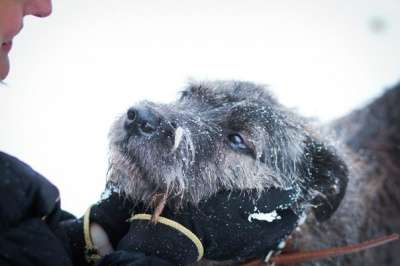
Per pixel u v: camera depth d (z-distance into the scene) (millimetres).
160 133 906
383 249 1196
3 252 752
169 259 843
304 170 977
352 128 1328
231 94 1010
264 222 897
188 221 870
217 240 874
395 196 1241
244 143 946
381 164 1264
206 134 937
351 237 1123
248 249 882
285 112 1026
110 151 922
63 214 948
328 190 976
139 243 845
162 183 896
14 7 775
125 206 904
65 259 782
